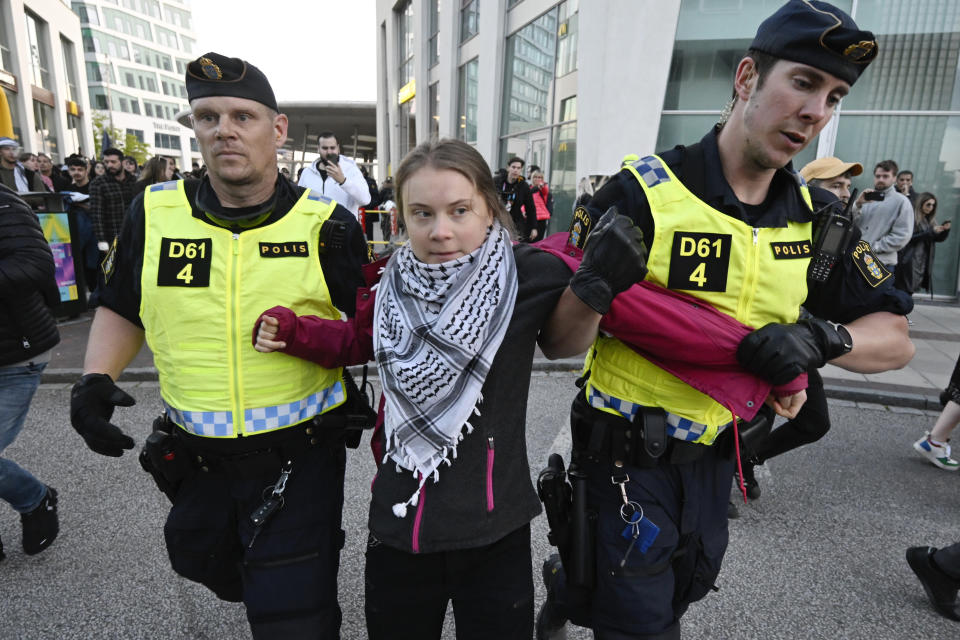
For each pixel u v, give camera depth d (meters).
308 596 1.40
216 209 1.44
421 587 1.24
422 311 1.17
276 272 1.43
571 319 1.15
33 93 25.48
